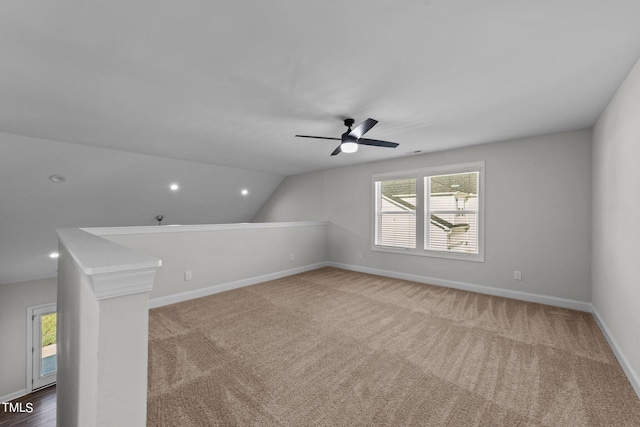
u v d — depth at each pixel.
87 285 0.91
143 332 0.80
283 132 3.41
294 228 5.29
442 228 4.47
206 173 5.59
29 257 5.02
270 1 1.33
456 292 4.09
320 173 6.18
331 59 1.85
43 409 4.48
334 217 5.91
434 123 3.09
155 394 1.83
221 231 4.13
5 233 4.51
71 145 3.85
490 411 1.68
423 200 4.64
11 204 4.20
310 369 2.12
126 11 1.39
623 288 2.16
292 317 3.14
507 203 3.82
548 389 1.88
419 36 1.62
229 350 2.40
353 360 2.24
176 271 3.65
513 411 1.67
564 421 1.60
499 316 3.16
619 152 2.24
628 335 2.04
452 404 1.73
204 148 4.17
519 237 3.74
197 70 1.98
